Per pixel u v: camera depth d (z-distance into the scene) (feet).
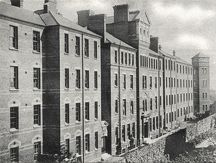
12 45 96.68
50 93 110.52
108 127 143.54
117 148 148.87
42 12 125.08
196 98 309.01
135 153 100.01
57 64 109.60
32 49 104.63
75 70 119.03
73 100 116.88
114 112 146.61
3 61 91.61
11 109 95.86
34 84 107.24
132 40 170.71
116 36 175.42
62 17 127.24
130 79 164.35
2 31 91.30
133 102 166.81
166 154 121.60
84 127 123.24
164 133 202.69
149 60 188.03
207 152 115.44
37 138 106.01
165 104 217.15
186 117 279.28
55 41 109.81
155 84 199.82
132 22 170.40
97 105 134.72
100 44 140.15
